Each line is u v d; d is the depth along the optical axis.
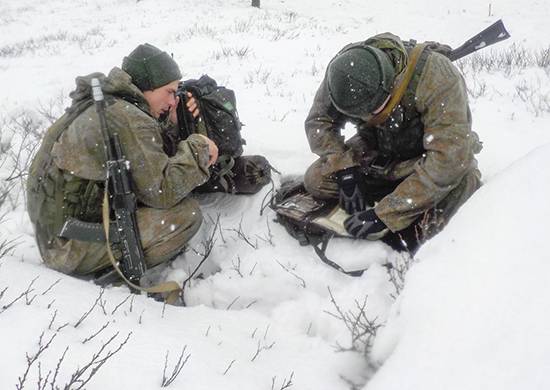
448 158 2.62
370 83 2.53
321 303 2.63
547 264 1.63
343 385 2.06
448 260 1.97
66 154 2.67
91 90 2.74
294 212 3.10
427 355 1.61
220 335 2.36
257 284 2.85
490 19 15.34
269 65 8.13
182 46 10.08
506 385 1.36
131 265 2.76
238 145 3.38
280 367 2.17
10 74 8.93
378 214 2.78
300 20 15.59
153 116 3.02
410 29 15.50
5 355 1.87
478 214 2.11
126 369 1.90
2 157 4.23
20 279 2.48
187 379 1.90
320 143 3.12
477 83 5.96
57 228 2.80
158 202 2.78
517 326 1.50
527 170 2.14
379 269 2.71
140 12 18.25
